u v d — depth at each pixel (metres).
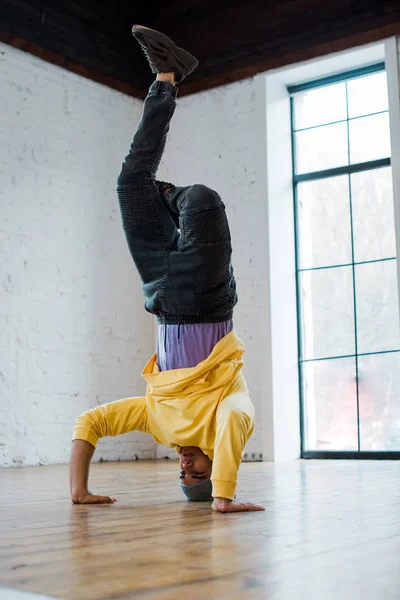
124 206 2.15
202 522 1.71
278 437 5.61
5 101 5.39
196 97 6.43
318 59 5.84
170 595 0.93
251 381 5.77
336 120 6.03
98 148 6.13
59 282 5.64
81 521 1.75
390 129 5.40
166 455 6.30
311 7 5.90
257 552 1.27
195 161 6.36
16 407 5.20
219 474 1.96
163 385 2.09
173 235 2.16
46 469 4.70
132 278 6.32
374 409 5.59
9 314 5.23
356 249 5.81
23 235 5.40
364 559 1.20
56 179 5.72
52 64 5.79
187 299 2.09
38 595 0.94
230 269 2.17
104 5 6.28
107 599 0.91
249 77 6.15
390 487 2.89
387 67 5.47
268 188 5.90
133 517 1.83
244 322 5.87
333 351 5.80
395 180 5.32
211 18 6.40
